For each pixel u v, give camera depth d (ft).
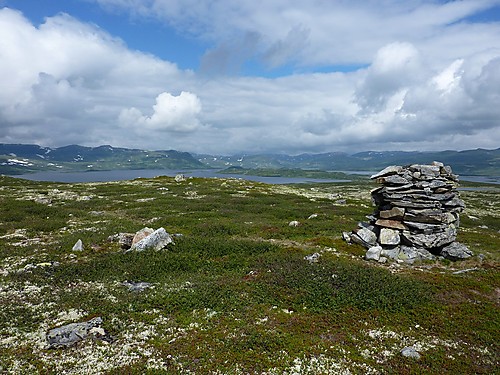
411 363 46.01
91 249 94.07
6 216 135.33
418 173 93.66
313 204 199.41
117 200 199.11
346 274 72.54
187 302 61.26
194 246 96.02
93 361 43.96
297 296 64.23
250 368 43.55
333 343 50.44
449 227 92.17
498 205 346.33
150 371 41.91
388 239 92.12
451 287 68.80
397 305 61.31
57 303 60.64
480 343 51.67
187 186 280.72
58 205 174.81
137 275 75.46
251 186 291.38
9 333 50.16
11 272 74.49
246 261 85.40
